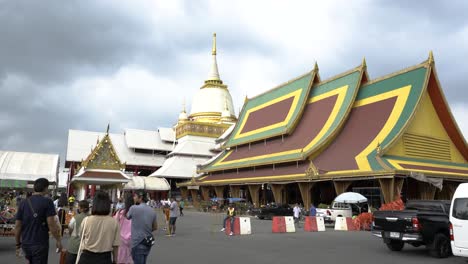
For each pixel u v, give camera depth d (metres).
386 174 31.72
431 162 38.19
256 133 57.00
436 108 40.94
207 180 58.22
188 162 76.31
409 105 38.22
